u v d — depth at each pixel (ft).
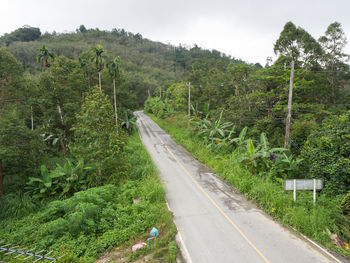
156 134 98.84
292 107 60.75
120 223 28.73
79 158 44.86
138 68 353.92
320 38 83.76
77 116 41.91
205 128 74.74
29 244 26.89
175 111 138.31
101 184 42.68
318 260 21.80
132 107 112.88
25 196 39.65
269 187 34.58
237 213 31.19
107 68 83.56
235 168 44.27
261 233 26.37
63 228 27.35
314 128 46.11
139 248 23.97
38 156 49.26
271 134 61.31
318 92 72.38
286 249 23.47
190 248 23.99
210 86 113.39
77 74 69.67
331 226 26.30
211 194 37.60
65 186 41.22
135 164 51.57
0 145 39.52
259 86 77.61
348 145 32.19
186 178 45.37
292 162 39.68
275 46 90.94
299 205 30.45
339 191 31.60
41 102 61.00
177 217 30.35
